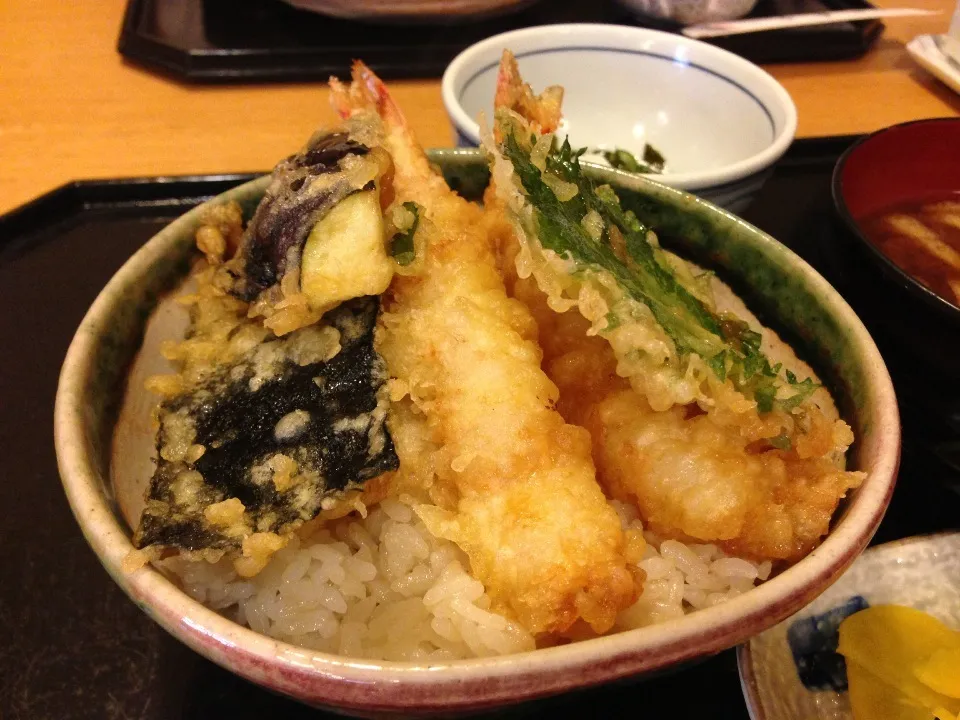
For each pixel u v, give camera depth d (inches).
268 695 7.3
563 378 8.1
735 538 7.5
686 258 9.5
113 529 6.3
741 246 9.0
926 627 8.2
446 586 7.3
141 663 7.5
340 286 7.6
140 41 15.0
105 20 16.5
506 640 6.7
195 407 7.6
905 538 8.8
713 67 13.3
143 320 8.1
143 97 14.3
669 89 13.7
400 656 7.2
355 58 15.1
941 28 18.8
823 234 11.6
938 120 12.3
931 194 12.9
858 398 7.8
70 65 15.0
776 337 8.8
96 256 10.8
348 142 8.4
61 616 7.7
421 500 7.9
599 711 7.5
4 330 9.9
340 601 7.5
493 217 8.6
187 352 8.0
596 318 7.3
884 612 8.3
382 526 8.0
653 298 7.8
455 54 15.6
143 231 11.2
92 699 7.3
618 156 13.0
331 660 5.6
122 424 7.6
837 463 7.5
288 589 7.4
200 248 8.6
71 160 12.7
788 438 7.5
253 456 7.3
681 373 7.3
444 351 7.7
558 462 7.1
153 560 6.5
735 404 7.3
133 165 12.7
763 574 7.5
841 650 8.1
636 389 7.5
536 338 8.1
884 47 18.0
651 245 8.9
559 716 7.4
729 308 9.2
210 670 7.5
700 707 7.6
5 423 9.0
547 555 6.6
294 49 15.0
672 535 7.8
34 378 9.5
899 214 12.4
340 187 7.7
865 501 6.8
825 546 6.4
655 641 5.8
